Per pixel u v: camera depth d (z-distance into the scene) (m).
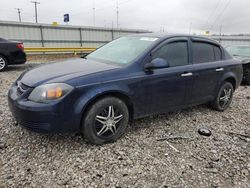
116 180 2.40
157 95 3.43
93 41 23.38
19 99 2.74
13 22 18.20
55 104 2.60
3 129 3.39
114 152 2.92
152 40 3.61
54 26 20.47
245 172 2.62
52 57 15.53
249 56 8.30
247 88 7.24
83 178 2.41
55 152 2.86
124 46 3.81
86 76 2.83
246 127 3.93
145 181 2.40
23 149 2.90
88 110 2.86
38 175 2.43
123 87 3.03
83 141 3.14
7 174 2.43
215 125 3.94
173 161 2.78
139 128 3.64
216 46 4.47
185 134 3.52
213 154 2.98
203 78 4.01
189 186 2.35
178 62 3.70
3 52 8.70
